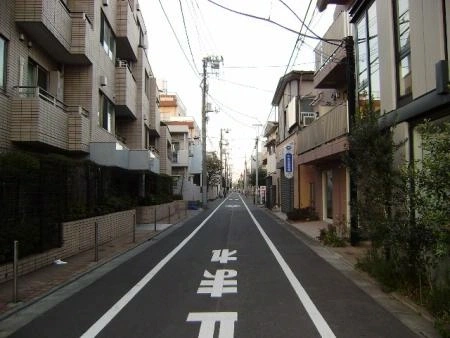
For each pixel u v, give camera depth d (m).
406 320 6.93
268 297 8.37
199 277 10.35
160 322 6.84
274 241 17.42
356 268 10.96
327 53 21.47
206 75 46.53
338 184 22.17
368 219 9.46
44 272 10.79
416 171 7.24
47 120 14.54
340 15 19.44
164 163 37.97
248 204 57.97
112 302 8.15
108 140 21.19
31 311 7.62
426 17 9.41
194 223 27.22
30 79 15.50
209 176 72.12
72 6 18.48
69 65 18.34
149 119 32.62
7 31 13.41
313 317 7.05
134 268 11.74
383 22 12.12
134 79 26.42
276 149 42.38
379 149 9.54
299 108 30.06
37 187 11.41
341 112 17.39
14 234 10.18
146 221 26.19
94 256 13.31
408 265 8.35
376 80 13.52
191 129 64.94
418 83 9.79
